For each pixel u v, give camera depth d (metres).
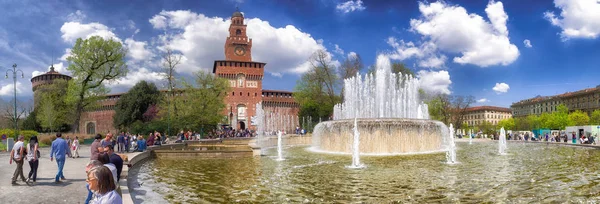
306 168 14.51
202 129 51.44
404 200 8.56
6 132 33.91
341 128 22.55
